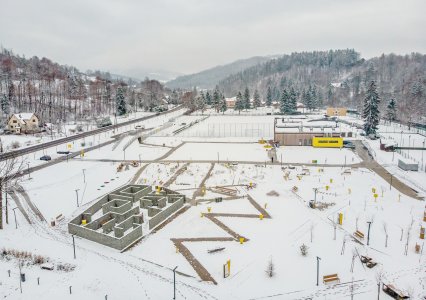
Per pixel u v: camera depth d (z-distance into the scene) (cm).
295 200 6619
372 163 9050
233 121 16775
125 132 13338
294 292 3919
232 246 4966
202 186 7488
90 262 4438
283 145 11069
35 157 9425
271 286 4031
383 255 4625
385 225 5278
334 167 8738
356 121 16162
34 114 12675
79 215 5666
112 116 17838
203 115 18912
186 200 6706
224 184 7600
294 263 4491
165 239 5191
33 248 4744
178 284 4038
